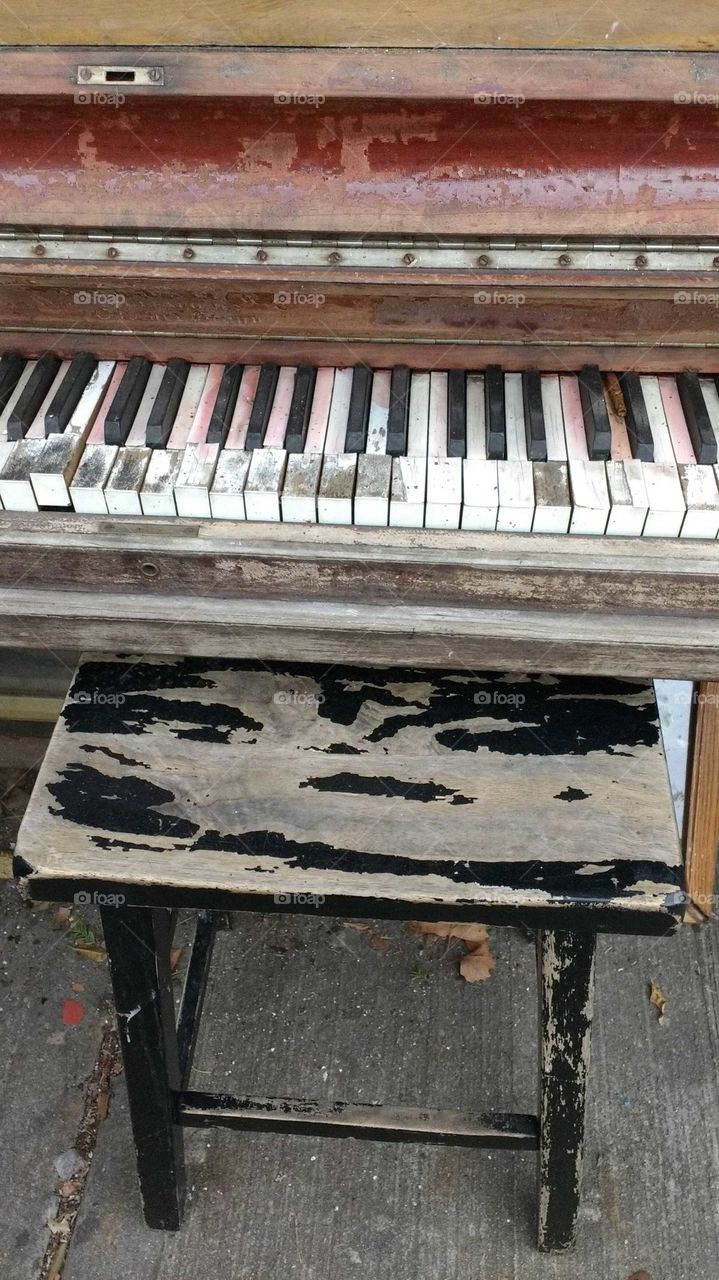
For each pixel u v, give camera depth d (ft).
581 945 4.45
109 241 4.10
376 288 4.23
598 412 4.47
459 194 3.94
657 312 4.40
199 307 4.50
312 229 4.00
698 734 6.54
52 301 4.52
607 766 4.59
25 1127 6.67
